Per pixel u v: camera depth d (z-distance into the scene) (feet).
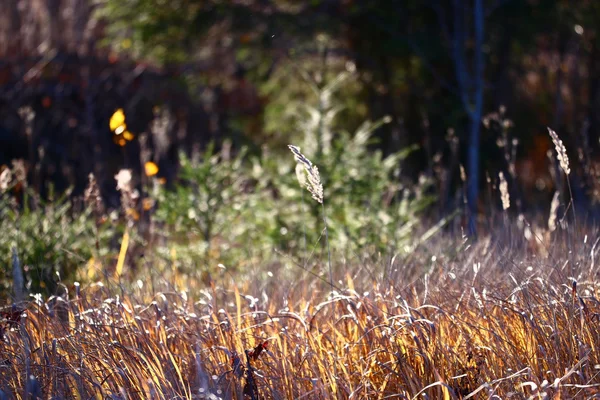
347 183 28.35
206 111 67.26
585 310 14.43
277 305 17.93
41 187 50.90
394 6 48.57
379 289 16.81
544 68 54.75
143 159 30.42
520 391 13.37
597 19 50.62
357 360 14.80
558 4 49.55
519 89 53.36
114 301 16.81
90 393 13.96
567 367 13.79
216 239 28.19
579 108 54.95
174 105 67.82
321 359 14.32
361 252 23.68
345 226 26.35
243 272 23.82
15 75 67.31
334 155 29.30
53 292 21.47
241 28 50.78
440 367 14.10
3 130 62.90
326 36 51.42
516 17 48.44
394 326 14.99
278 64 56.49
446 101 49.39
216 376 13.78
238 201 29.45
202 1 50.44
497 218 27.61
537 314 14.88
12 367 14.58
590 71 55.88
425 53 47.21
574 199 37.01
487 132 48.39
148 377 14.08
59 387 14.14
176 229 27.86
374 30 51.13
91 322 16.40
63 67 67.97
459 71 45.44
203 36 52.80
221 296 18.95
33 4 68.90
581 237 20.40
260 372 14.34
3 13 69.62
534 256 18.45
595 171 24.75
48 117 64.80
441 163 47.67
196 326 15.93
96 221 25.91
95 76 67.72
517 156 50.21
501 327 14.75
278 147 54.13
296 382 14.05
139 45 54.49
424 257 21.15
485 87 48.29
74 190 53.52
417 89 50.90
